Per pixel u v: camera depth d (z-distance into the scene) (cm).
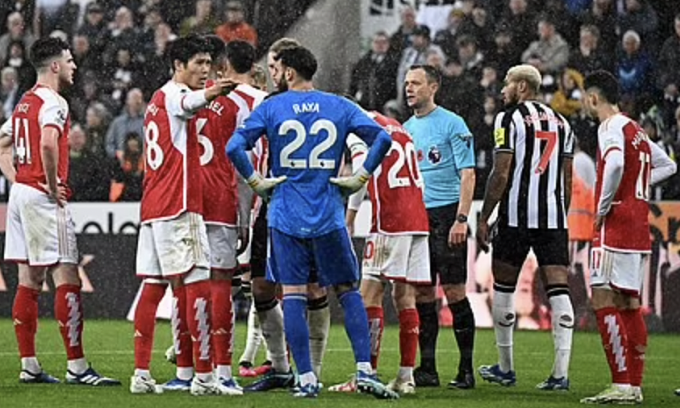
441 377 3566
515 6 6234
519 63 6197
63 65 3195
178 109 2842
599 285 2950
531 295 5322
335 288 2814
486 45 6241
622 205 2939
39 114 3127
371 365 2964
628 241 2928
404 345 3047
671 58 6041
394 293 3073
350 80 6462
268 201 2811
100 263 5681
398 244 3009
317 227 2730
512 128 3288
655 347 4678
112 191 6244
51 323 5362
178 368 3014
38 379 3192
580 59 6122
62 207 3148
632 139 2945
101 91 6581
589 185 5384
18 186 3159
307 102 2761
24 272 3189
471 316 3250
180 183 2870
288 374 3080
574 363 4059
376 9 6444
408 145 3052
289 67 2786
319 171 2747
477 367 3881
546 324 5291
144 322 2939
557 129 3319
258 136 2767
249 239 3250
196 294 2881
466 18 6297
